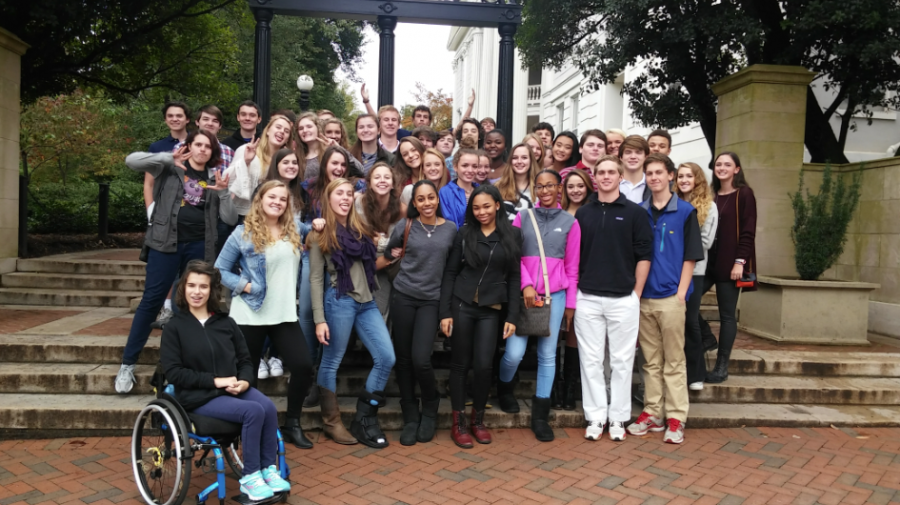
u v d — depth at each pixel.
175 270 4.71
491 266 4.32
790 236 7.26
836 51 7.69
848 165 7.93
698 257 4.54
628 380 4.58
